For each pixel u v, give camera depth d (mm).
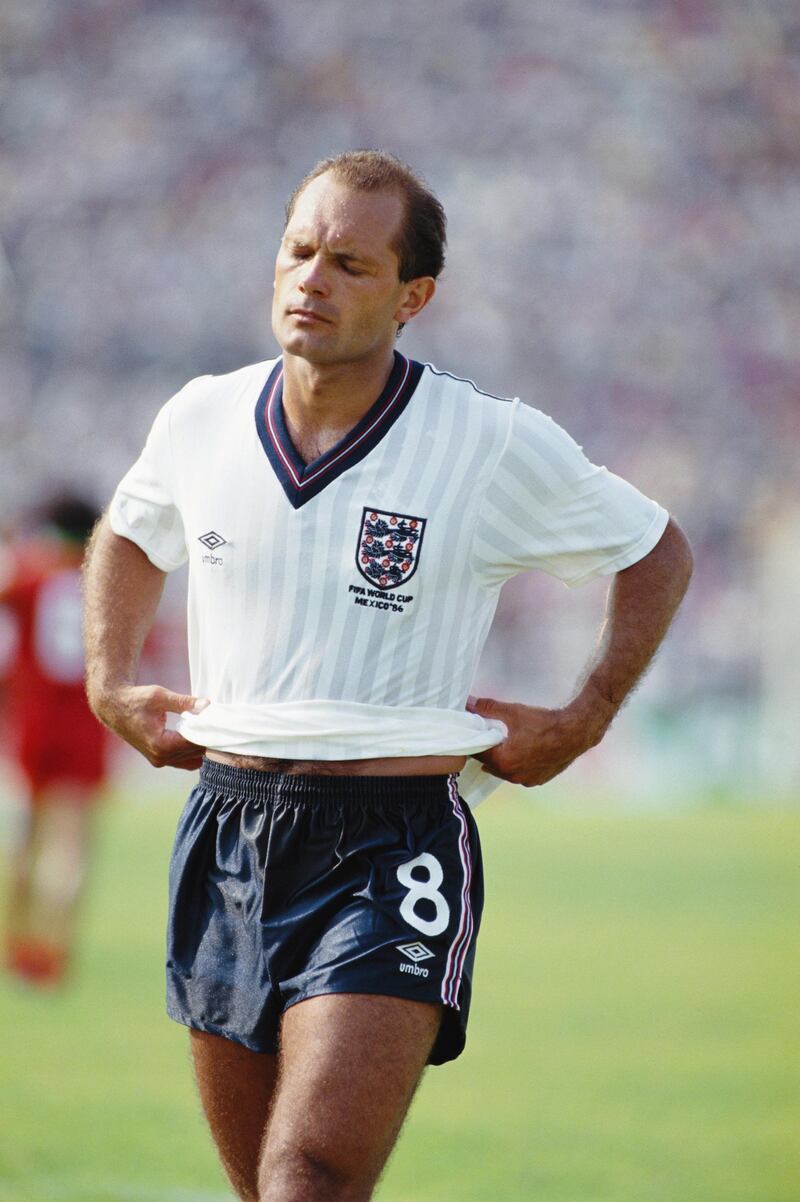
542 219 95188
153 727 9758
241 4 101375
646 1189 14188
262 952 9062
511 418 9297
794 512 82000
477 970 26906
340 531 9070
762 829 53406
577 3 103312
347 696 9078
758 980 26078
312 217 9078
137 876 37062
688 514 83750
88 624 10266
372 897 8781
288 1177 7996
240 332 90438
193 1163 14672
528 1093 18312
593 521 9438
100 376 89000
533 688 72750
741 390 89812
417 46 101250
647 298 92375
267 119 97875
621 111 100062
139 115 97875
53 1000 23312
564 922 32469
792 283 94625
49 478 84938
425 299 9438
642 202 96625
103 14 100938
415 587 9086
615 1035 21656
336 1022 8398
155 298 91250
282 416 9328
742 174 98562
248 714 9219
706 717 71125
